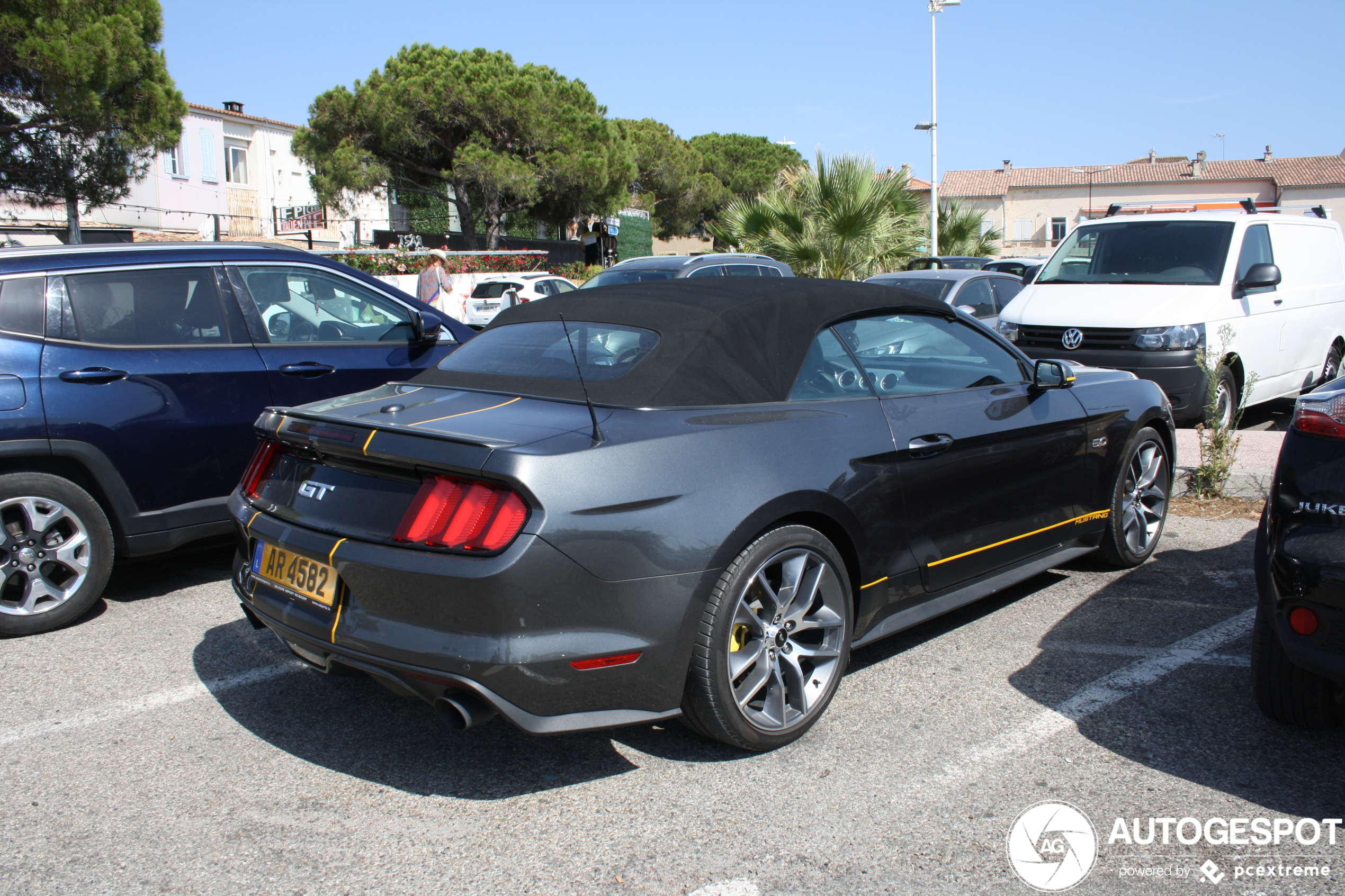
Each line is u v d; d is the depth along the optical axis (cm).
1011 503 395
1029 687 356
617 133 3534
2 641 416
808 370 338
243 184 3722
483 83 2997
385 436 283
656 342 323
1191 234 837
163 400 452
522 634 260
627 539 271
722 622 287
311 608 291
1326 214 1008
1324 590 265
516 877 248
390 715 345
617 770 302
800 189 2019
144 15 1822
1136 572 488
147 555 456
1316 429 282
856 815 274
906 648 396
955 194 6019
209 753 316
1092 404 441
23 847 262
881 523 334
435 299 1409
